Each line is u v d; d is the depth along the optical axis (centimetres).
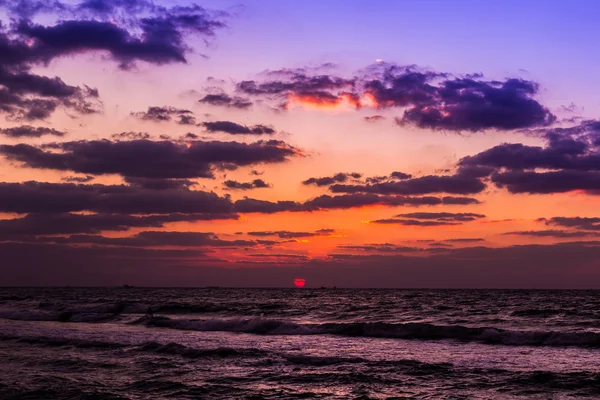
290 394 1400
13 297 9175
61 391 1446
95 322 3859
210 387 1484
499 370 1716
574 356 2086
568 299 8838
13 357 2038
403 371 1702
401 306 6175
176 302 7375
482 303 7188
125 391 1441
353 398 1354
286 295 12038
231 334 2972
